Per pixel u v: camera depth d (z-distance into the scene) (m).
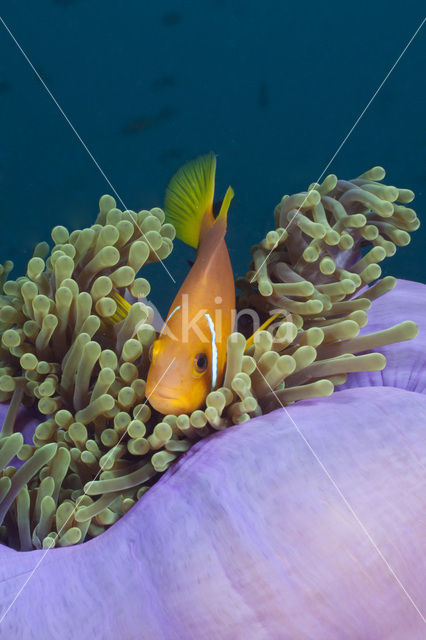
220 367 0.34
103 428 0.35
